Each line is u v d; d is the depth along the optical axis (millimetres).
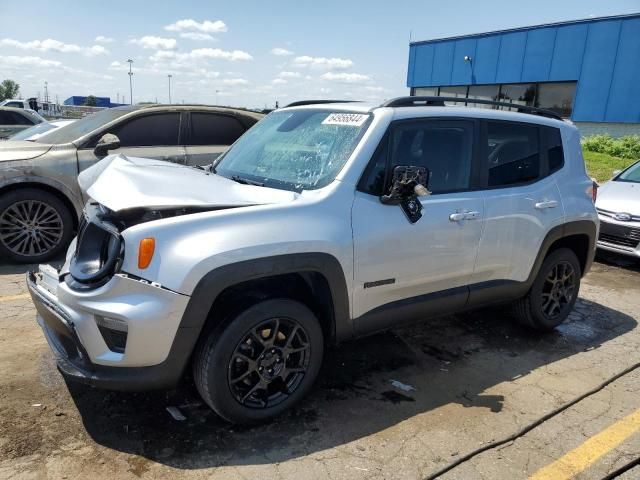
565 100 23406
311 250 2924
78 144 6027
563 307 4660
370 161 3277
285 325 3031
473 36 26188
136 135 6449
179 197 2812
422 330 4555
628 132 21516
